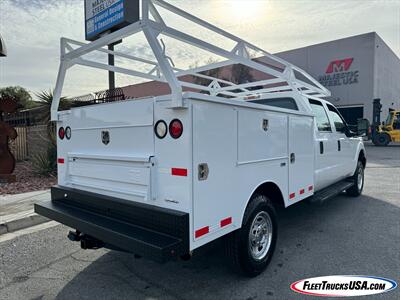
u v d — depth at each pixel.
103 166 3.25
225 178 2.89
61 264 3.80
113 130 3.14
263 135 3.42
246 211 3.26
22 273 3.58
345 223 5.23
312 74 30.39
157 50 2.64
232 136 2.96
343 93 28.73
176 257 2.45
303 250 4.12
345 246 4.25
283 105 5.06
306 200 4.70
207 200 2.70
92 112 3.36
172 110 2.62
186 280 3.38
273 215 3.66
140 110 2.85
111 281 3.38
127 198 3.02
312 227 5.04
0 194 7.14
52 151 9.66
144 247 2.46
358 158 7.04
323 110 5.54
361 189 7.38
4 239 4.64
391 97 35.56
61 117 3.80
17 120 14.41
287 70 4.94
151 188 2.76
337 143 5.78
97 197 3.23
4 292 3.19
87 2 5.08
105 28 4.53
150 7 2.88
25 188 7.79
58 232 4.93
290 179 4.01
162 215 2.64
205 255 3.95
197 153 2.59
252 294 3.08
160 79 4.95
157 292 3.14
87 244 3.27
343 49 28.45
